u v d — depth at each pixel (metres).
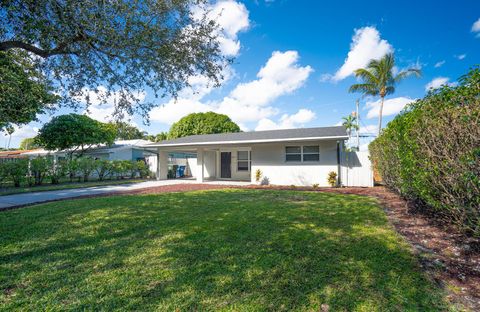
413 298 2.28
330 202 7.21
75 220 5.09
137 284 2.54
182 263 3.03
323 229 4.39
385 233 4.14
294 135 12.65
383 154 7.81
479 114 2.64
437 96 3.52
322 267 2.89
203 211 5.90
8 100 5.20
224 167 17.80
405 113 5.06
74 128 20.61
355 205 6.71
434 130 3.47
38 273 2.79
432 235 4.04
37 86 5.41
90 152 22.47
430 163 3.66
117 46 4.38
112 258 3.20
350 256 3.20
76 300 2.27
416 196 5.24
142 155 24.94
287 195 8.72
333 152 12.27
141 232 4.28
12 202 7.66
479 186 2.73
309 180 12.59
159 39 4.71
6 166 11.34
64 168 13.84
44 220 5.09
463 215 3.29
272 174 13.28
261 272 2.78
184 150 16.89
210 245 3.62
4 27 4.17
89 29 4.07
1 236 4.09
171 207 6.41
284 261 3.06
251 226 4.58
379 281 2.58
